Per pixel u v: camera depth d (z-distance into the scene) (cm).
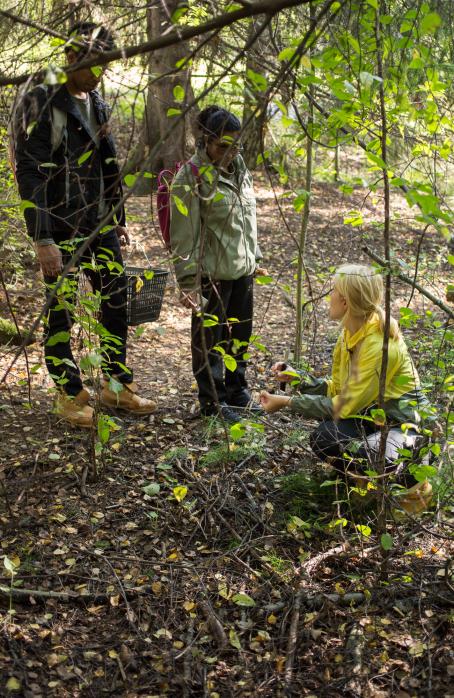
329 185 1085
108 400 427
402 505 328
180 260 375
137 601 284
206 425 415
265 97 206
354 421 335
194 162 361
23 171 353
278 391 458
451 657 261
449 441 296
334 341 576
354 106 248
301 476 359
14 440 388
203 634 271
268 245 840
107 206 386
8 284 608
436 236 887
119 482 359
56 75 180
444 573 294
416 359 456
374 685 250
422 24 182
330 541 321
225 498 341
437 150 309
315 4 236
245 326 424
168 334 581
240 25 306
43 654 258
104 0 265
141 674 253
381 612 281
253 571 300
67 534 319
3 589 273
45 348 391
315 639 268
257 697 245
